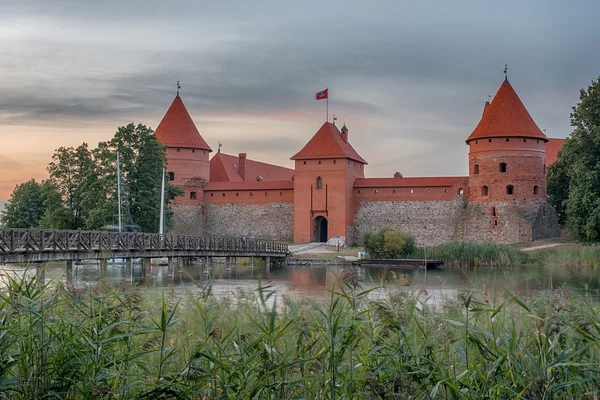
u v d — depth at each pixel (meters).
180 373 6.91
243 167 89.75
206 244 42.97
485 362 7.10
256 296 11.38
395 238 54.81
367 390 7.03
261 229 77.12
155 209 55.03
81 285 10.41
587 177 51.84
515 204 67.12
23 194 78.31
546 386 6.41
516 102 69.12
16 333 7.43
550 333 7.44
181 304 10.82
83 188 55.84
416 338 7.97
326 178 73.56
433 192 71.75
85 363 7.27
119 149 54.34
